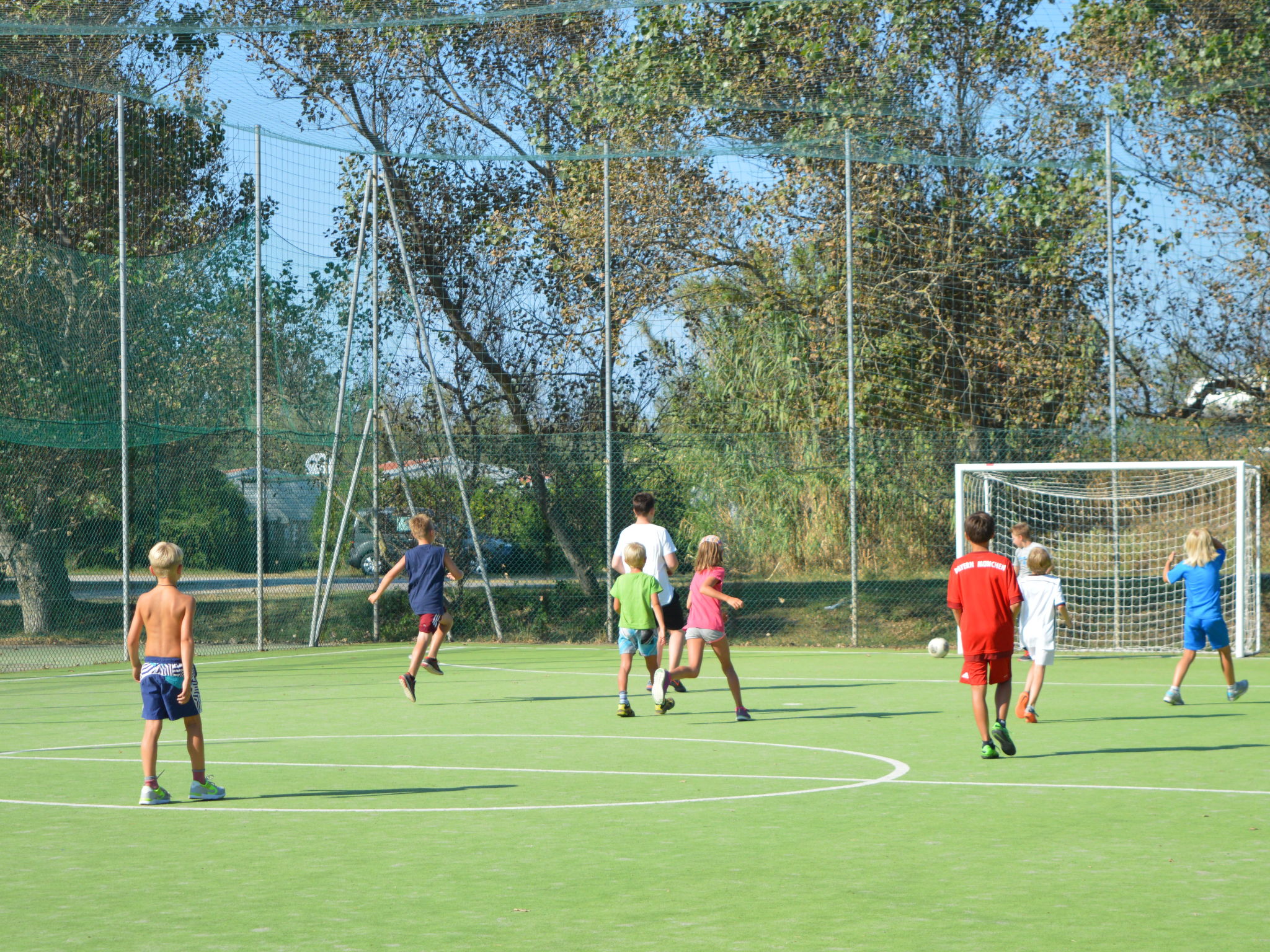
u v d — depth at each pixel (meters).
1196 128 20.59
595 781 9.05
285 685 15.64
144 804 8.24
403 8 16.47
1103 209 20.95
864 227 21.55
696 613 12.14
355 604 21.84
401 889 6.10
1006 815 7.75
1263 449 20.38
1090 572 20.30
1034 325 21.33
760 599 21.66
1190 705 13.15
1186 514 20.25
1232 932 5.25
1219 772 9.23
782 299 22.30
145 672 8.31
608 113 21.81
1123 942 5.12
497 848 6.96
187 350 21.31
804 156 20.83
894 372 21.52
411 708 13.30
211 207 21.62
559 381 22.67
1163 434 20.22
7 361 20.64
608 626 21.08
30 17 15.52
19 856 6.86
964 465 18.69
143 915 5.66
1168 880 6.14
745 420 22.52
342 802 8.33
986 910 5.63
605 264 20.27
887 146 20.91
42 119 20.86
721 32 20.89
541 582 21.62
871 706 13.10
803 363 22.09
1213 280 21.19
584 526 21.52
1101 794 8.41
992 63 21.12
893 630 20.53
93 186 20.94
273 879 6.30
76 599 21.78
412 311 22.28
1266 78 19.42
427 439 21.77
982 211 21.44
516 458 21.52
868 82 20.72
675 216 22.34
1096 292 21.16
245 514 21.91
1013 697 13.90
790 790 8.63
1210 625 12.82
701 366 22.80
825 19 20.61
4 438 19.06
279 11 15.98
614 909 5.70
